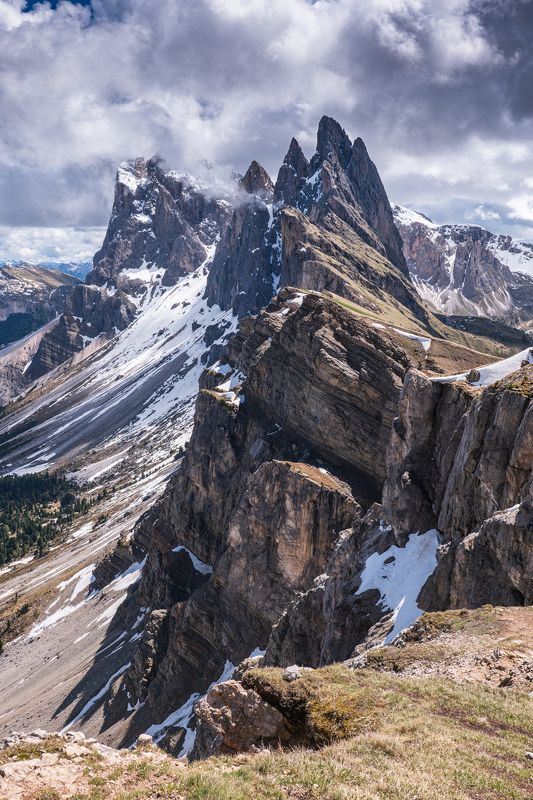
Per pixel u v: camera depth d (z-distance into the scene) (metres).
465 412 67.75
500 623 39.19
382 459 95.06
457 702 27.98
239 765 22.42
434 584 55.97
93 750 23.52
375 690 28.80
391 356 101.88
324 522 86.69
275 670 31.06
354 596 64.44
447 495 63.56
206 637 100.25
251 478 96.81
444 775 20.56
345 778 20.22
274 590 89.94
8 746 24.06
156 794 19.91
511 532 46.22
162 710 96.81
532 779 20.64
